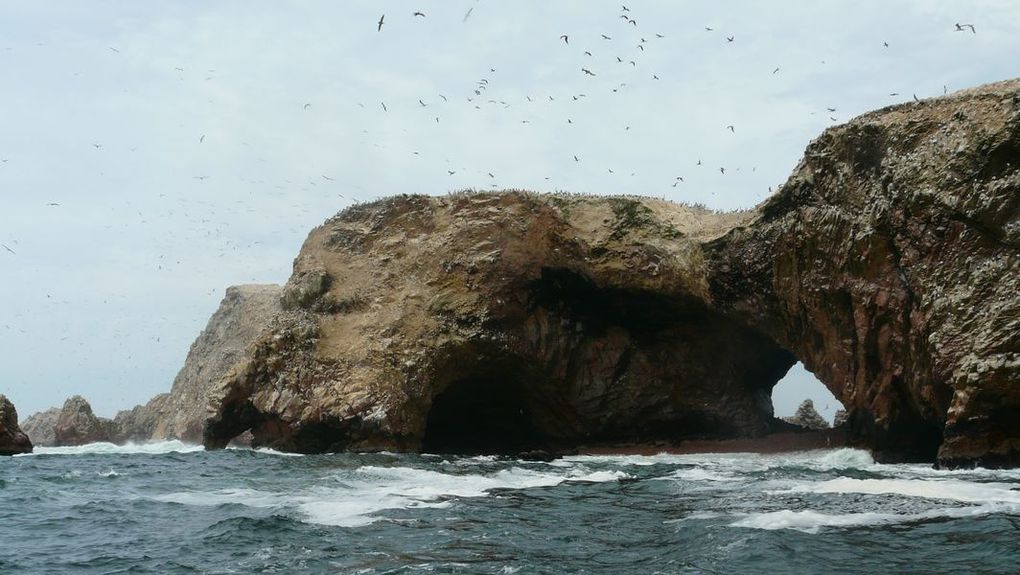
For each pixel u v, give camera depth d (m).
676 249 37.84
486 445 44.03
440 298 41.56
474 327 40.47
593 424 41.06
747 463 31.44
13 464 32.50
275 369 41.34
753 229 35.19
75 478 26.78
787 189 33.94
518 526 17.02
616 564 13.64
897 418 29.70
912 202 27.69
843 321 31.20
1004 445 24.28
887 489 19.89
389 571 13.32
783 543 14.30
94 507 20.17
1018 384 23.69
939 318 26.34
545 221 40.81
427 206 45.16
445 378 40.44
